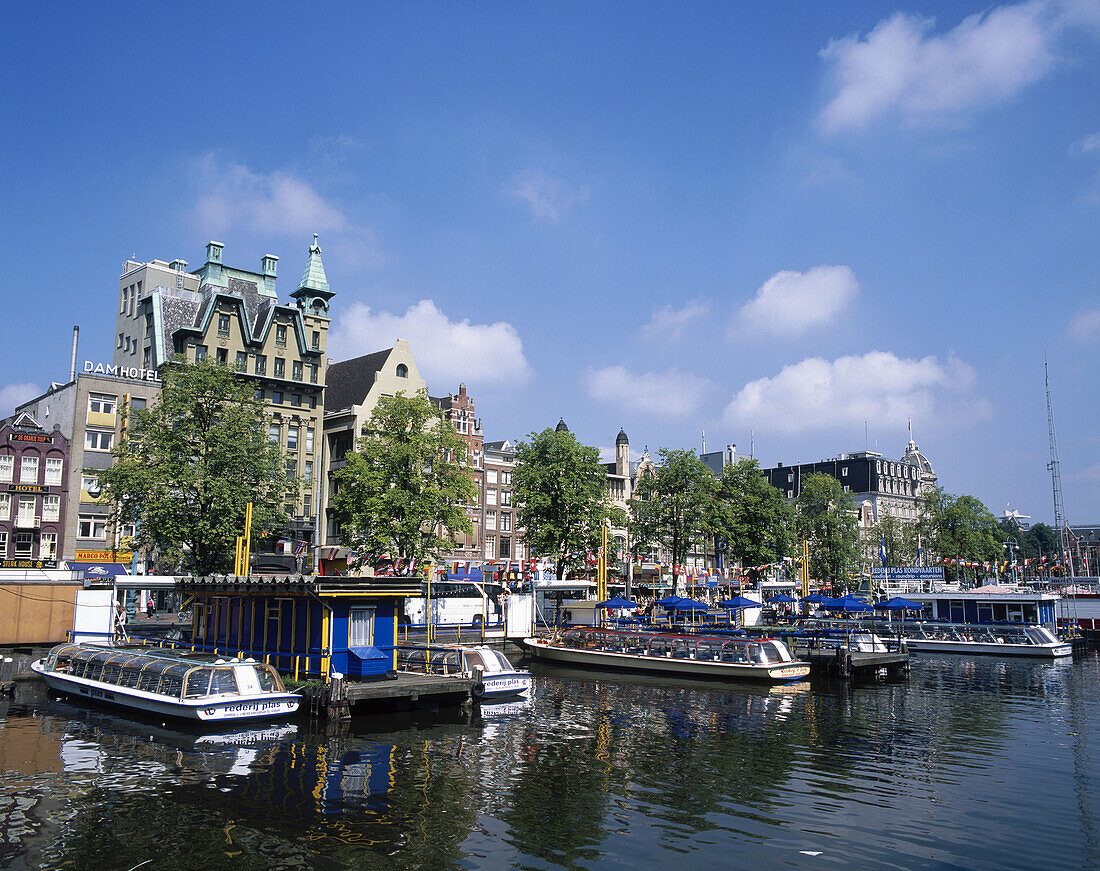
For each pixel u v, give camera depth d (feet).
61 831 66.44
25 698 126.72
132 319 267.18
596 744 99.71
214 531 165.78
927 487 443.73
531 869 60.23
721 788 81.51
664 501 267.39
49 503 209.15
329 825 68.39
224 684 107.24
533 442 239.50
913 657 217.56
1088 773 89.20
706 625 222.07
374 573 207.62
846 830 69.67
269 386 250.57
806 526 315.99
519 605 191.62
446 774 84.07
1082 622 273.75
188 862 60.70
